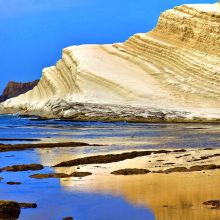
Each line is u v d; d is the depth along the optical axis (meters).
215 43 101.50
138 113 89.56
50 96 112.25
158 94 95.75
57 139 47.06
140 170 21.89
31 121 92.62
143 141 43.03
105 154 30.88
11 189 17.97
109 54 108.94
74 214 13.53
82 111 93.12
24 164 25.16
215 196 15.57
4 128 70.19
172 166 24.02
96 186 18.11
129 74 101.19
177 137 47.69
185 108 92.12
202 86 96.75
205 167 22.62
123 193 16.44
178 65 101.19
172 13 108.06
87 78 99.56
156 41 105.56
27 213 13.80
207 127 67.25
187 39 104.25
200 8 106.44
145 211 13.55
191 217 12.73
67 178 20.50
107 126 73.06
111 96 96.06
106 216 13.15
